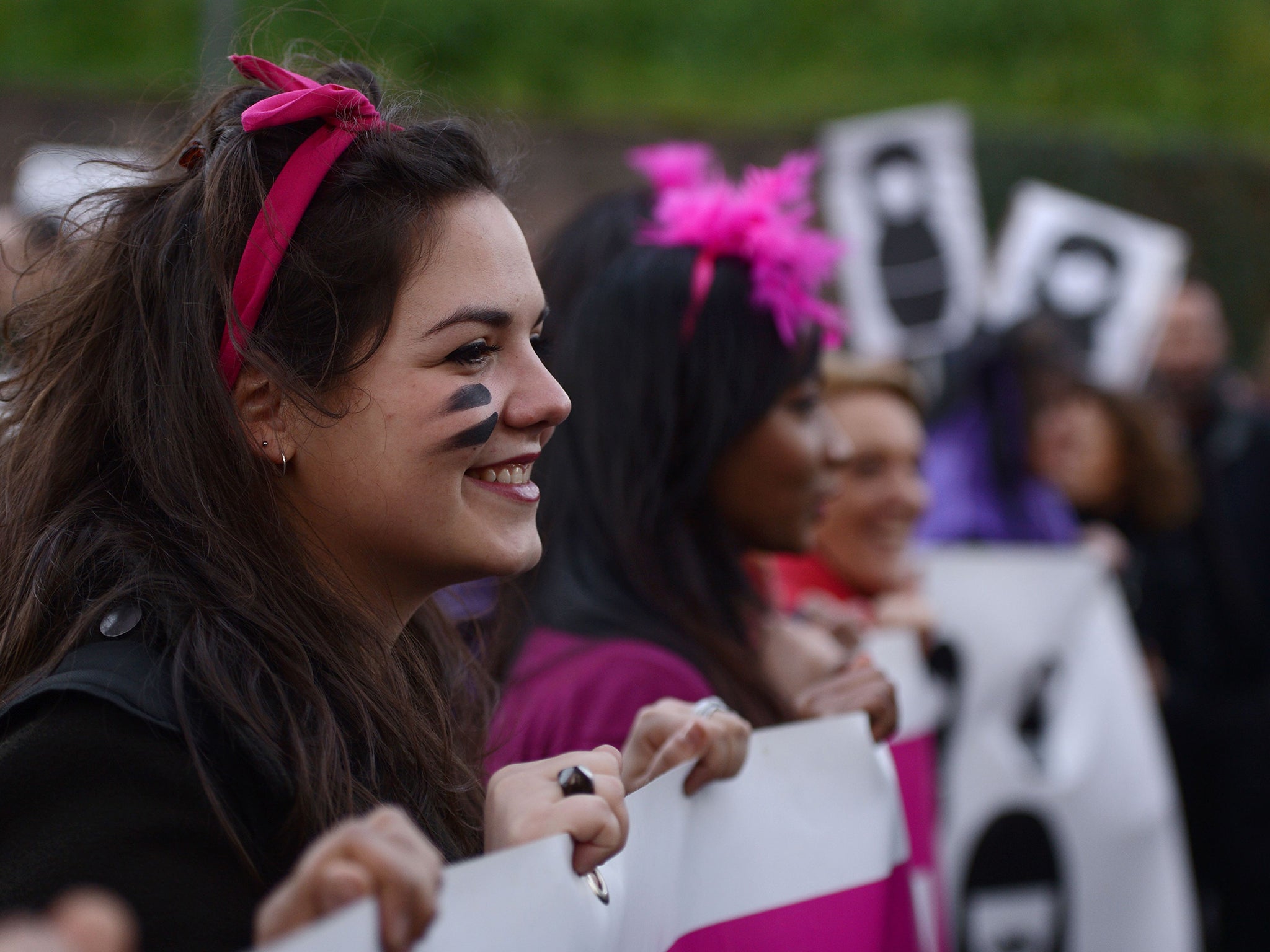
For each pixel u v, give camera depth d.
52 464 1.54
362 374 1.45
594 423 2.33
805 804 1.81
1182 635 5.11
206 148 1.58
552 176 9.63
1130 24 13.52
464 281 1.48
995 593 3.99
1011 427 4.50
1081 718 4.02
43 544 1.46
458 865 1.17
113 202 1.63
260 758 1.32
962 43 13.07
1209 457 5.41
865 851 1.86
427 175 1.50
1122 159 10.66
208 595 1.41
